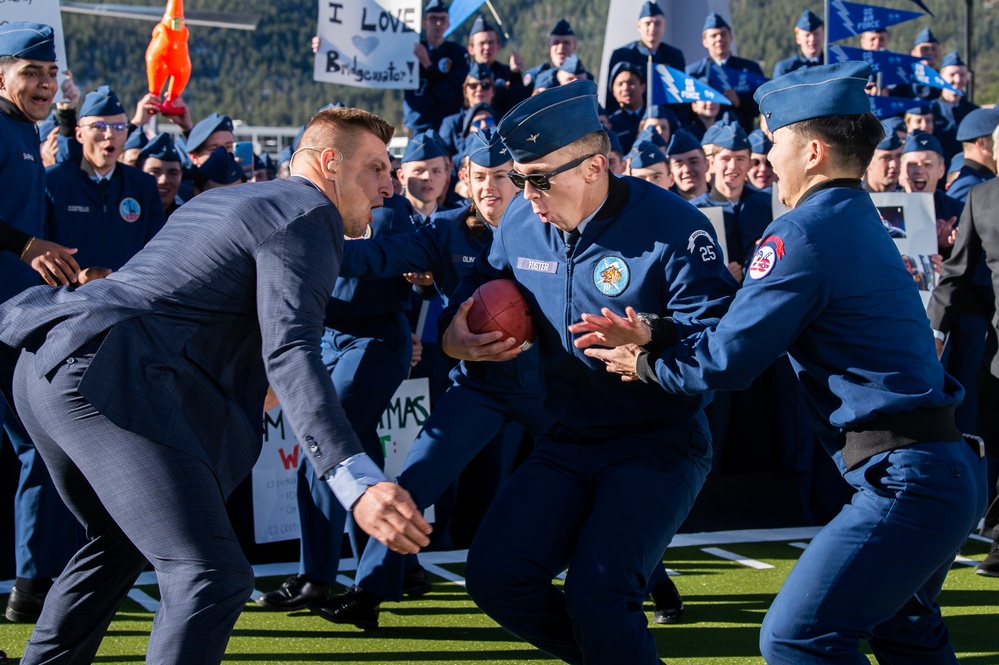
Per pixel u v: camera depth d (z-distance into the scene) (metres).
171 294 2.92
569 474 3.40
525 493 3.37
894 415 2.90
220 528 2.85
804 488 6.89
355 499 2.71
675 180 7.23
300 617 5.05
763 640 2.95
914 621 3.18
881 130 3.04
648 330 3.10
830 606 2.86
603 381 3.37
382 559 4.86
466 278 3.83
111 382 2.82
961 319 6.71
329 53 8.52
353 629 4.87
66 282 4.56
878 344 2.89
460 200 7.81
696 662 4.38
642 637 3.08
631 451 3.34
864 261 2.90
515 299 3.52
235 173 7.14
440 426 4.42
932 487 2.85
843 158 2.99
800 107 3.00
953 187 7.62
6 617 4.96
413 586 5.41
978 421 5.93
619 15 11.32
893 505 2.86
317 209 2.97
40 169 5.38
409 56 8.63
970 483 2.91
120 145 6.01
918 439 2.89
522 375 4.44
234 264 2.93
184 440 2.86
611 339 3.11
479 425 4.45
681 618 4.96
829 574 2.86
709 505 6.77
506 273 3.71
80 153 6.06
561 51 10.21
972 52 13.03
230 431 3.00
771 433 6.94
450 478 4.39
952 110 10.79
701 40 11.42
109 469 2.82
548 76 9.70
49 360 2.87
